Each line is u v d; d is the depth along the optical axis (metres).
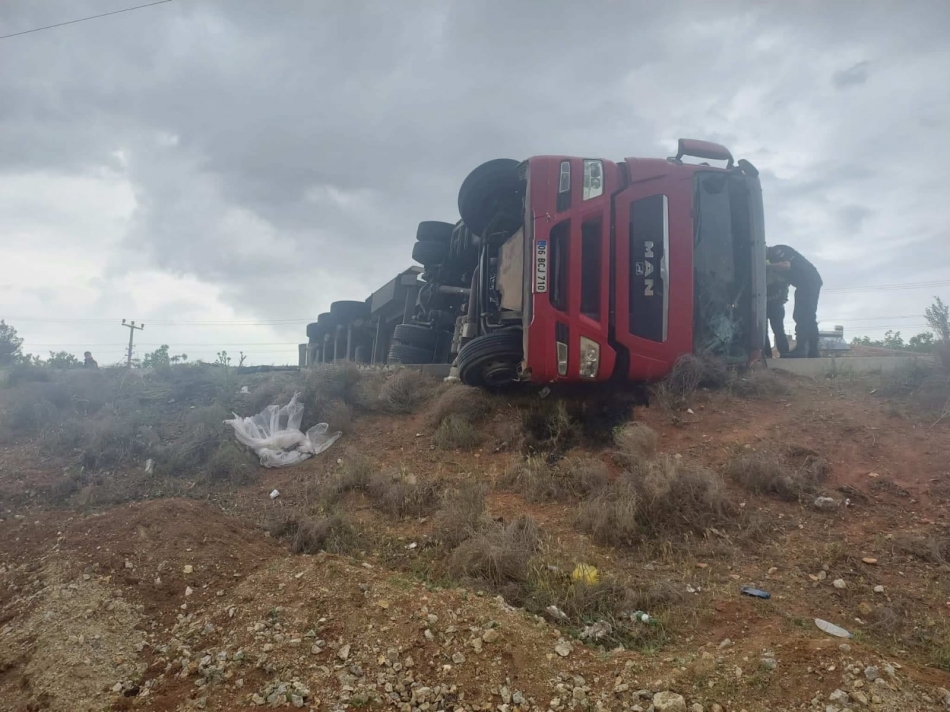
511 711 3.74
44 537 6.23
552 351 8.30
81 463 8.22
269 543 6.23
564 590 5.09
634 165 8.74
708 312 9.34
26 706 3.96
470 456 8.19
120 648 4.42
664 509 6.15
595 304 8.48
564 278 8.39
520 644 4.26
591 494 6.63
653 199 8.73
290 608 4.65
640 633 4.54
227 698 3.87
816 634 4.36
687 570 5.38
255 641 4.32
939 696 3.62
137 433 8.98
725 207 9.63
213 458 8.15
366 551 6.00
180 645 4.41
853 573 5.16
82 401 10.51
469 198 9.75
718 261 9.49
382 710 3.76
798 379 9.28
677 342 8.68
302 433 9.00
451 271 12.79
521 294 9.00
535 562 5.46
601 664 4.16
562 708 3.76
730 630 4.52
